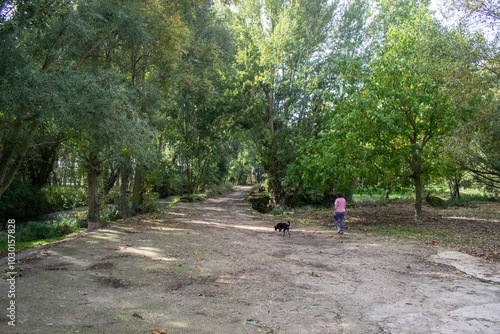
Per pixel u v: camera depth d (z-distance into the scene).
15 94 7.79
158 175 22.23
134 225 15.25
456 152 14.44
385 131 13.98
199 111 27.56
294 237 11.99
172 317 4.54
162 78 18.47
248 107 22.75
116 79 11.16
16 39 8.85
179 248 9.70
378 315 4.70
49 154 28.59
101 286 5.94
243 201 34.78
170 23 14.72
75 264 7.58
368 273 7.06
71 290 5.66
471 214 19.31
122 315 4.58
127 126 10.63
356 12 23.62
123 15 11.65
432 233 12.59
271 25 24.83
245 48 24.16
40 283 6.04
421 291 5.82
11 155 10.70
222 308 4.95
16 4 8.37
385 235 12.27
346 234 12.66
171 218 18.47
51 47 10.00
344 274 6.98
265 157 24.17
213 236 12.11
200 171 38.56
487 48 11.82
